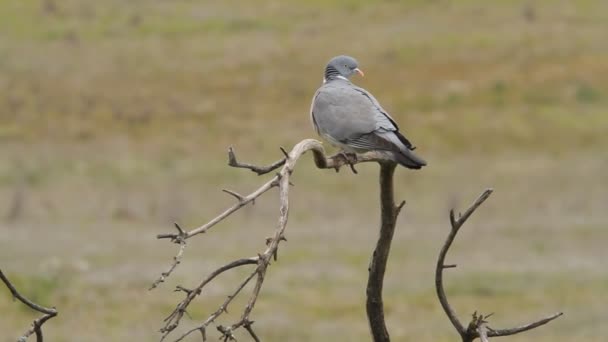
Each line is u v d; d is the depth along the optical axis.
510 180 29.22
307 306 17.05
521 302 17.23
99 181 28.98
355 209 26.75
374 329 5.84
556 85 37.00
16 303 16.41
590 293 17.78
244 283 4.50
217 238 22.73
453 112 35.12
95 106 36.38
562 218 24.69
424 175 29.56
